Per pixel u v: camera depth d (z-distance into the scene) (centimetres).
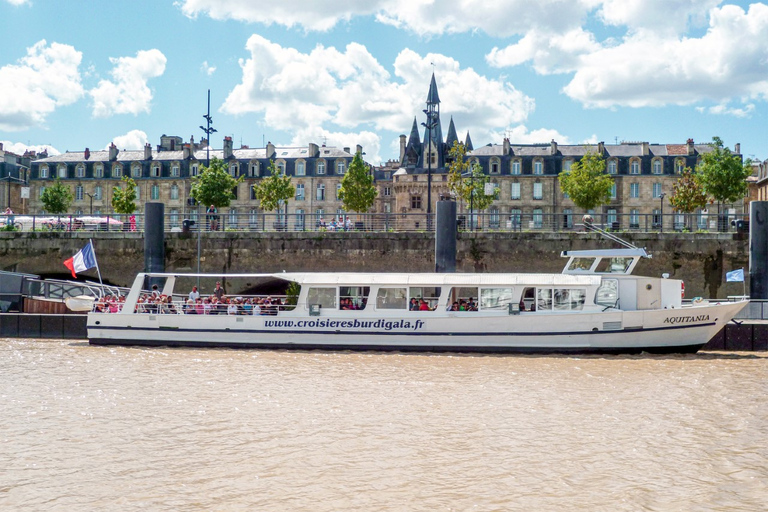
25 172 8494
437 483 1154
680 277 3466
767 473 1209
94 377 1977
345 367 2136
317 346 2444
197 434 1422
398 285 2412
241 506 1057
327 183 7750
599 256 2439
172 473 1198
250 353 2388
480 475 1193
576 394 1780
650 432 1448
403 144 9475
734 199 5016
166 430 1448
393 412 1597
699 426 1494
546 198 7238
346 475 1190
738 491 1127
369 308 2422
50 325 2734
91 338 2545
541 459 1277
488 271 3578
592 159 6075
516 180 7300
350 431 1446
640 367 2131
